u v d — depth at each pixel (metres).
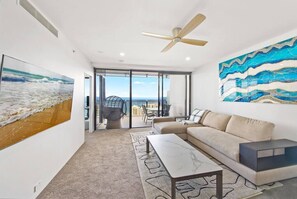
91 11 1.85
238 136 2.83
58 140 2.25
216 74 4.19
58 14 1.91
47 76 1.86
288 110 2.39
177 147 2.30
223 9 1.79
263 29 2.32
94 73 4.88
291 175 2.01
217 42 2.87
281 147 1.97
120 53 3.64
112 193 1.79
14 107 1.32
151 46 3.13
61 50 2.40
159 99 5.45
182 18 2.01
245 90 3.19
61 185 1.94
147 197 1.71
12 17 1.34
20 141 1.44
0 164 1.22
